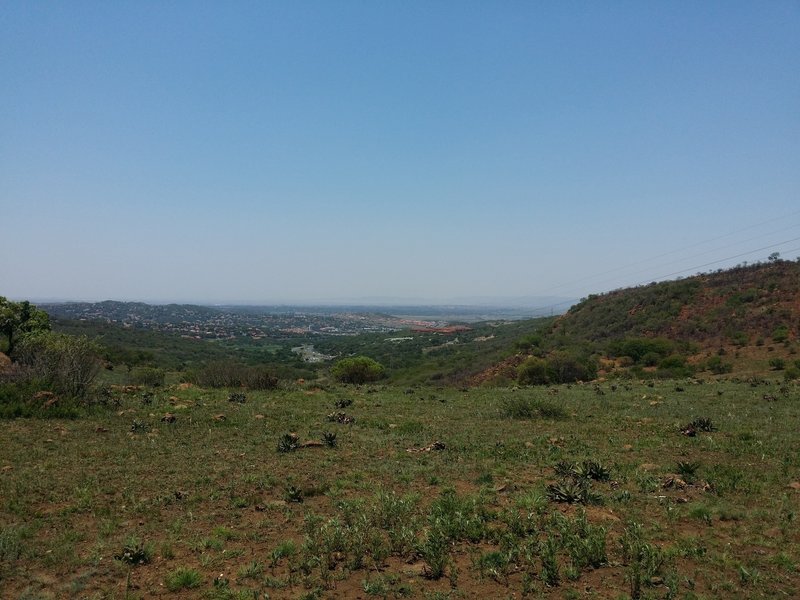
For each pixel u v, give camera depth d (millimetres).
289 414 18141
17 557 6398
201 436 13938
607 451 12820
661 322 61062
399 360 71625
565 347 59219
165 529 7461
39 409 15992
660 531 7398
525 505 8281
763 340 49188
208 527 7586
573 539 6500
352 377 41250
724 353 48375
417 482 9945
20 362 19422
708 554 6629
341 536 6730
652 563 6039
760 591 5723
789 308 53469
